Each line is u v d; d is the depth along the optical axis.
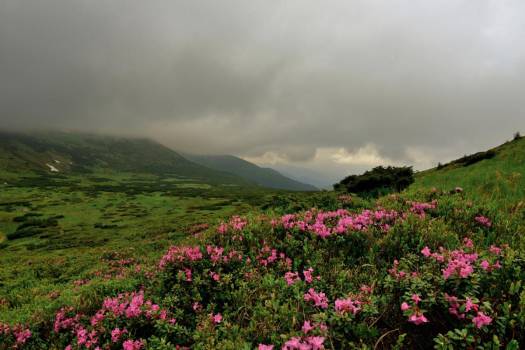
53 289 15.14
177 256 6.17
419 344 3.13
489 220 6.67
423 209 7.70
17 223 74.44
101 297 6.89
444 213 7.38
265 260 5.80
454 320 3.19
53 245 46.91
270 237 6.71
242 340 3.58
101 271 19.61
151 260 17.67
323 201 10.27
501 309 3.03
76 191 140.75
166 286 5.83
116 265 20.56
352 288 4.32
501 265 3.78
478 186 12.98
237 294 4.76
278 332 3.63
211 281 5.37
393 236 5.98
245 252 6.42
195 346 3.83
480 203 7.73
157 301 5.25
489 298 3.21
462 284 3.36
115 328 4.57
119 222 70.62
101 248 36.25
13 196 121.69
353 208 9.14
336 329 3.24
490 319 2.71
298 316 3.74
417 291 3.37
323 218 7.33
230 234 7.33
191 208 91.88
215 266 5.75
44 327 6.14
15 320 7.39
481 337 2.82
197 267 5.84
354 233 6.07
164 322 4.34
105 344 4.38
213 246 6.56
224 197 129.75
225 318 4.25
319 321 3.22
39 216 81.44
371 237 5.89
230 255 5.96
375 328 3.18
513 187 11.16
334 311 3.58
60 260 29.56
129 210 91.00
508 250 4.09
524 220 6.88
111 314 5.01
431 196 9.09
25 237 58.97
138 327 4.57
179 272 5.47
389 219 6.91
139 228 57.19
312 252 5.78
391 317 3.53
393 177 18.61
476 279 3.24
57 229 64.38
